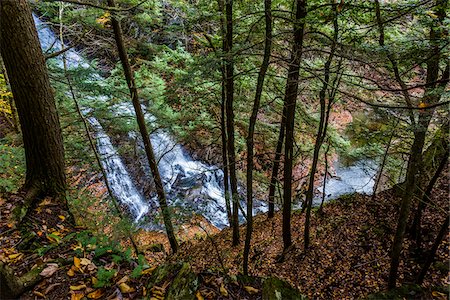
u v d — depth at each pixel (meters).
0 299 2.82
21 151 6.79
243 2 6.00
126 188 10.43
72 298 2.96
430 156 6.69
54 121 4.83
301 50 4.19
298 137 9.42
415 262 5.20
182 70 8.03
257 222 8.88
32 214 4.42
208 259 7.04
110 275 3.19
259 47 4.53
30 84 4.43
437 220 5.70
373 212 7.11
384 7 4.44
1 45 4.21
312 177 5.96
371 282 5.21
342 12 4.69
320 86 6.15
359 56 3.77
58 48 9.83
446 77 4.15
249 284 3.63
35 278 3.12
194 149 12.86
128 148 9.22
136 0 6.82
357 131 7.71
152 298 3.05
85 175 9.20
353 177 12.33
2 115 11.21
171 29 7.04
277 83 6.89
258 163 11.20
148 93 7.80
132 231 4.77
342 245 6.31
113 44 8.41
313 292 5.42
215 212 11.05
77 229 4.53
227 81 6.04
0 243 3.71
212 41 6.87
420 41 3.77
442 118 4.12
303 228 7.45
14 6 4.13
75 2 4.56
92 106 7.70
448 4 3.82
